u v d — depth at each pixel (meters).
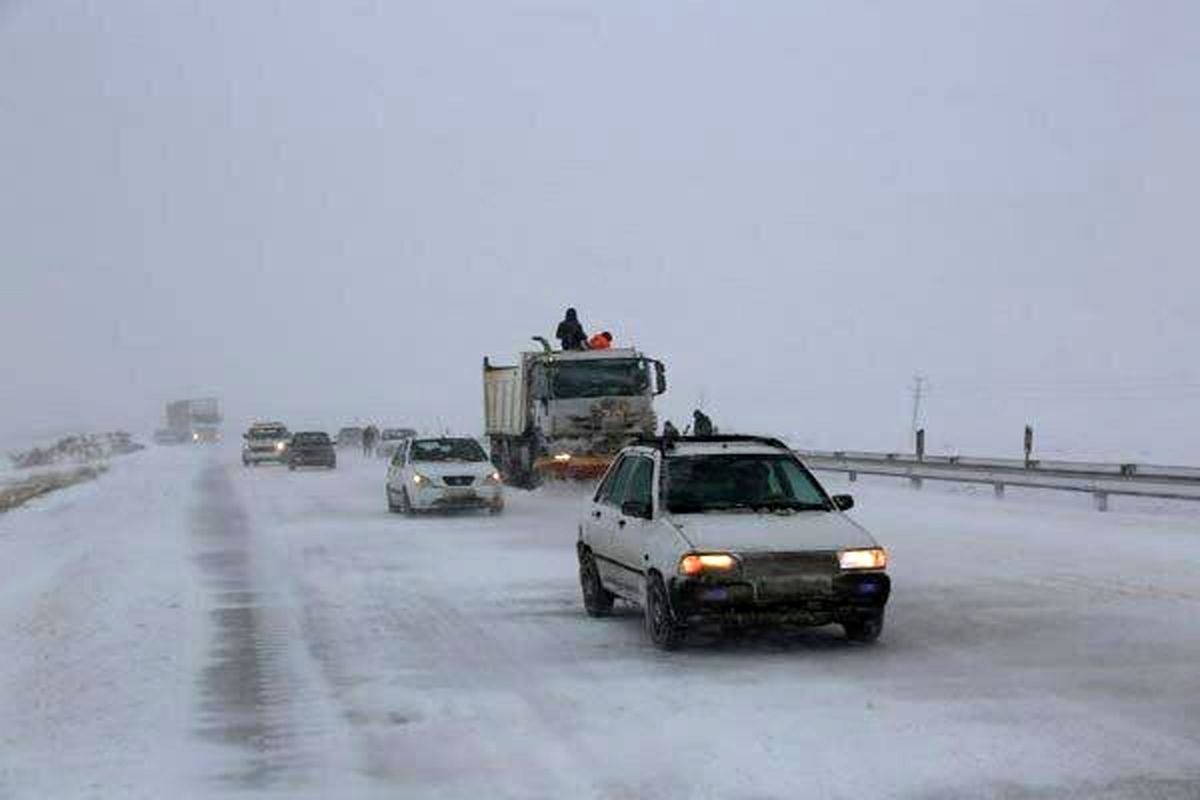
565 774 9.50
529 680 12.80
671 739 10.40
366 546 26.53
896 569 20.70
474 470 34.03
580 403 40.84
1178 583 18.59
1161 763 9.49
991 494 37.12
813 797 8.81
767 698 11.77
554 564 22.67
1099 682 12.22
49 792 9.31
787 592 13.47
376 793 9.17
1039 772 9.30
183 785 9.45
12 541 29.42
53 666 13.95
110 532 30.70
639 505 14.88
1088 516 28.95
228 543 27.58
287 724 11.19
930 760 9.65
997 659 13.40
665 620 13.97
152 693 12.48
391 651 14.52
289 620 16.83
